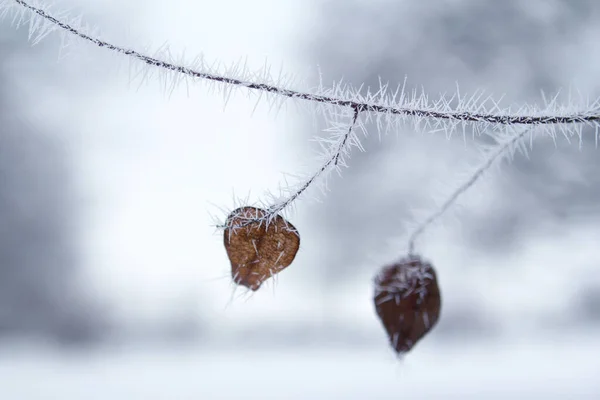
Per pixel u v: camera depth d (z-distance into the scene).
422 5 3.89
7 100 3.99
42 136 4.07
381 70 3.90
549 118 0.45
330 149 0.45
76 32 0.44
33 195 4.04
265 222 0.45
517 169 3.35
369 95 0.45
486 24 3.74
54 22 0.43
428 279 0.49
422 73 3.81
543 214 3.41
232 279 0.46
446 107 0.45
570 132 0.46
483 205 3.16
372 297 0.49
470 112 0.45
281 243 0.46
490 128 0.48
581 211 3.43
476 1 3.76
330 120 0.45
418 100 0.45
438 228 0.50
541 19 3.64
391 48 3.90
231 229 0.45
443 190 0.50
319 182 0.45
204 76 0.44
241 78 0.44
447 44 3.81
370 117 0.45
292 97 0.45
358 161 3.63
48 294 3.96
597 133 0.45
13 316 3.90
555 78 3.56
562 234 3.49
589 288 3.52
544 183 3.37
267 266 0.46
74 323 3.92
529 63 3.63
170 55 0.44
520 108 0.46
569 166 3.31
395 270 0.49
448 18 3.81
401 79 3.85
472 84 3.66
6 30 3.84
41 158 4.07
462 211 0.50
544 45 3.64
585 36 3.61
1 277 3.92
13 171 4.01
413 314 0.49
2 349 3.69
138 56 0.44
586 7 3.61
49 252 4.00
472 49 3.74
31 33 0.43
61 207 4.07
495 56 3.71
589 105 0.46
